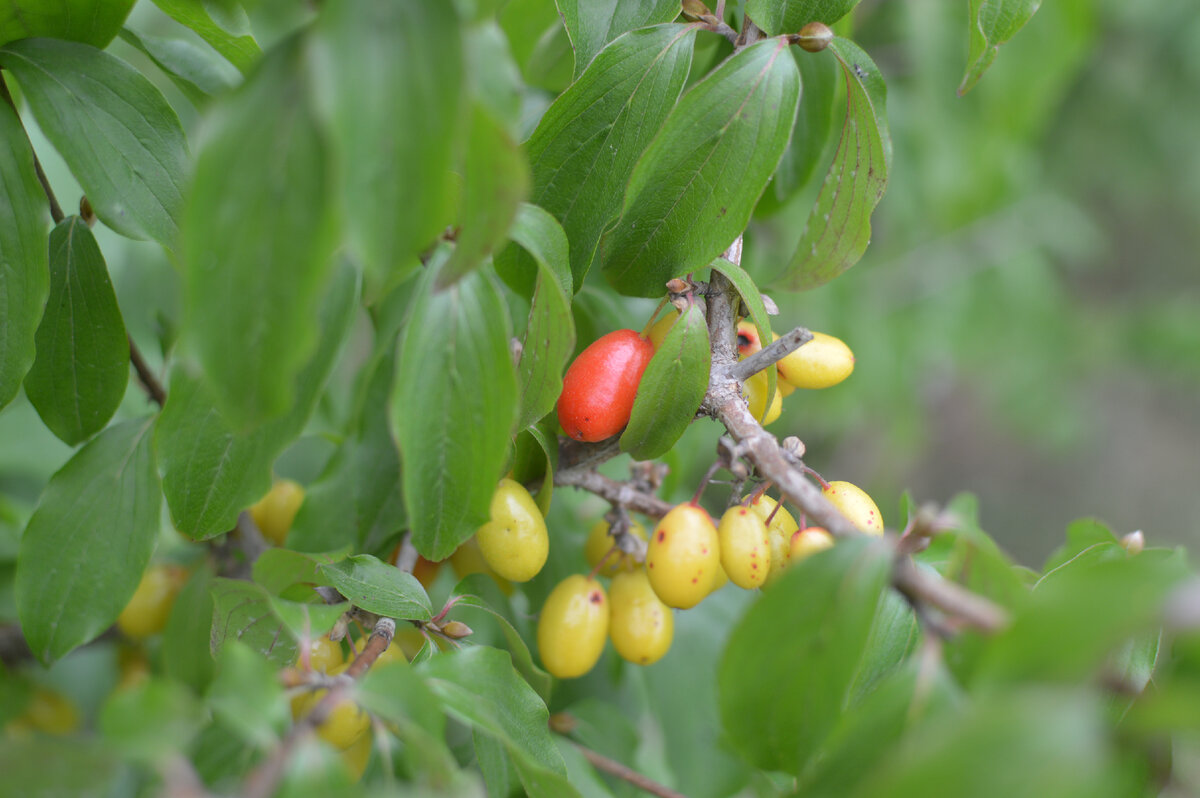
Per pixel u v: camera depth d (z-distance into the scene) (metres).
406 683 0.28
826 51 0.35
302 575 0.32
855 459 0.74
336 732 0.31
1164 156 0.81
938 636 0.28
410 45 0.26
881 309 0.64
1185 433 1.17
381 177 0.26
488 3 0.27
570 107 0.31
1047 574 0.31
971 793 0.26
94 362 0.33
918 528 0.28
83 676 0.43
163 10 0.32
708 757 0.40
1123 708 0.29
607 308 0.37
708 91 0.31
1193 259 1.06
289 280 0.26
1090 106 0.77
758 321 0.31
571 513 0.38
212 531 0.32
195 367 0.27
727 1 0.35
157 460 0.32
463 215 0.27
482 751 0.32
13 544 0.40
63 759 0.27
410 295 0.36
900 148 0.53
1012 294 0.73
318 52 0.26
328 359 0.32
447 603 0.32
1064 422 0.83
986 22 0.31
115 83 0.31
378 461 0.35
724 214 0.31
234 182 0.26
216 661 0.31
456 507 0.30
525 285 0.32
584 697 0.39
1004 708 0.26
